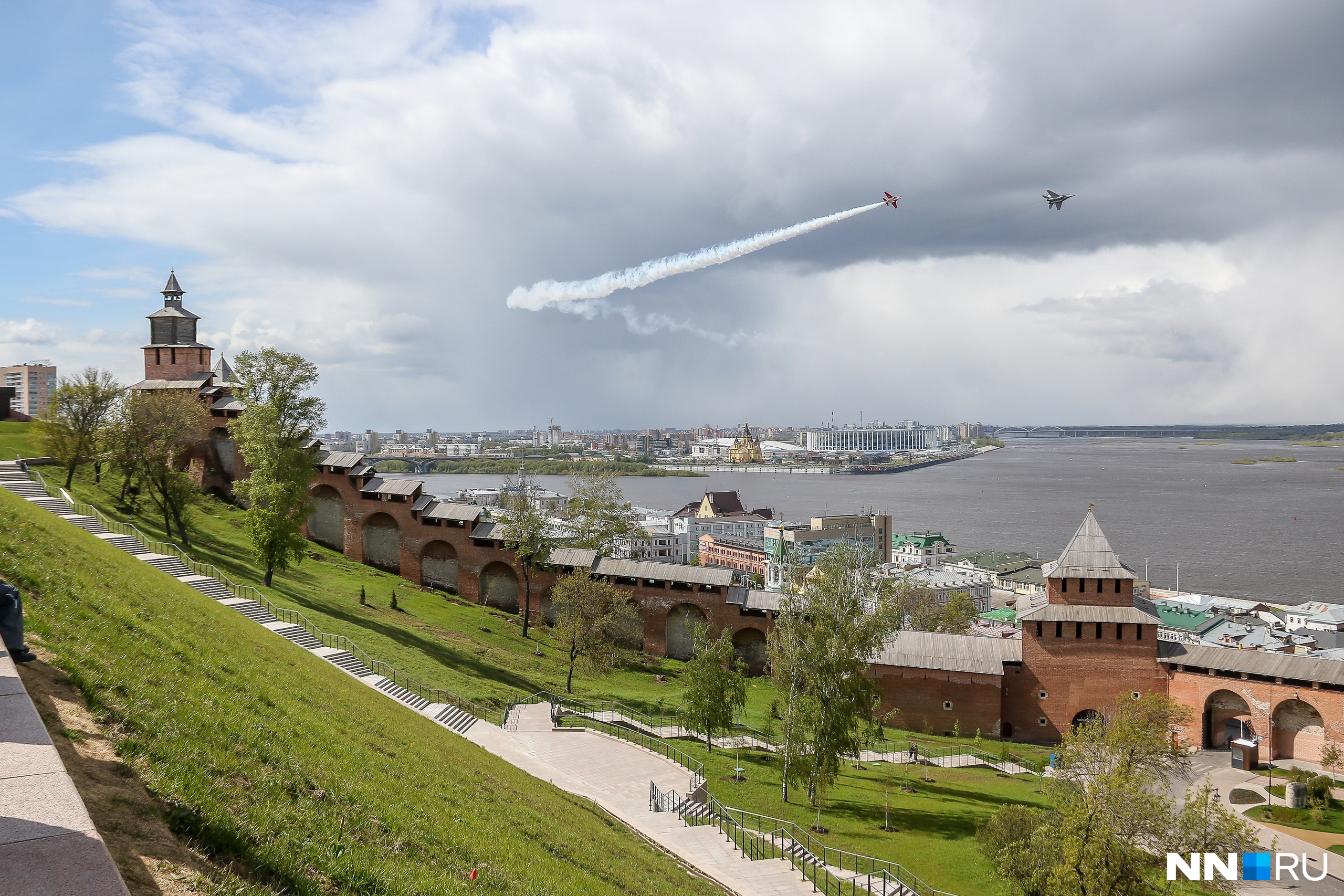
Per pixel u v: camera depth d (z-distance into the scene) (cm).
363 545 11162
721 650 6781
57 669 1823
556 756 5688
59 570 2797
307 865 1556
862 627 5925
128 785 1453
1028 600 8888
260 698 2655
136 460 8569
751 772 6312
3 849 910
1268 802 6588
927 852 4991
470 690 6819
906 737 8150
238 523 10381
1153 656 8181
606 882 2748
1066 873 3900
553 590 8475
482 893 1923
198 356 11975
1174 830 3966
